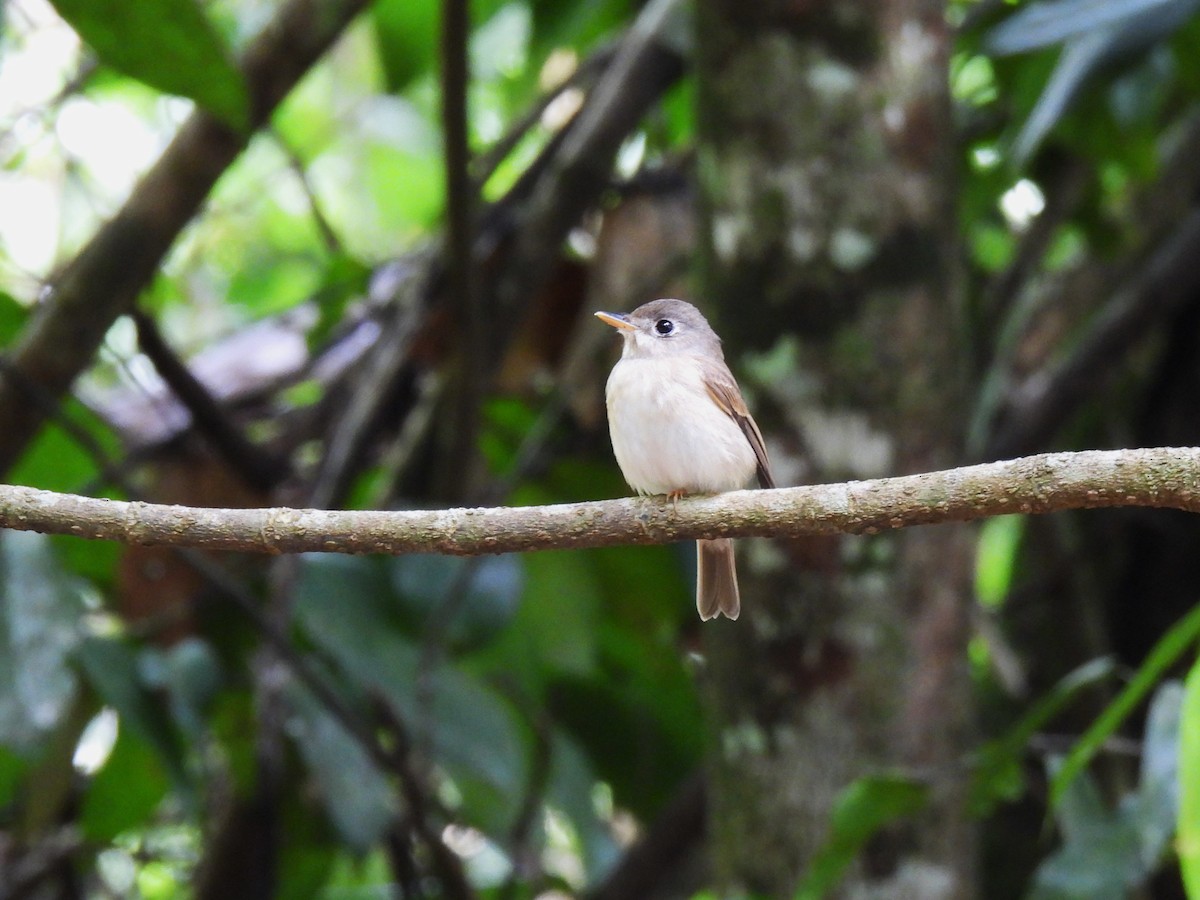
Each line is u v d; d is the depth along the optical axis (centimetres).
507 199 1291
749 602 881
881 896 840
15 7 1267
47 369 977
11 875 1135
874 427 871
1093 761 1191
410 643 1030
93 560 1241
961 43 1197
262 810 1027
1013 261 1288
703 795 1133
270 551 585
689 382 866
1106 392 1366
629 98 1204
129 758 1173
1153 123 1131
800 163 889
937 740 855
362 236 1805
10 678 924
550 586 1163
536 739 1188
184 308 1700
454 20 935
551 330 1299
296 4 962
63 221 1439
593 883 1156
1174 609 1297
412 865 1115
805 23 895
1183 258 1147
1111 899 812
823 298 880
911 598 865
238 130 798
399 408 1348
